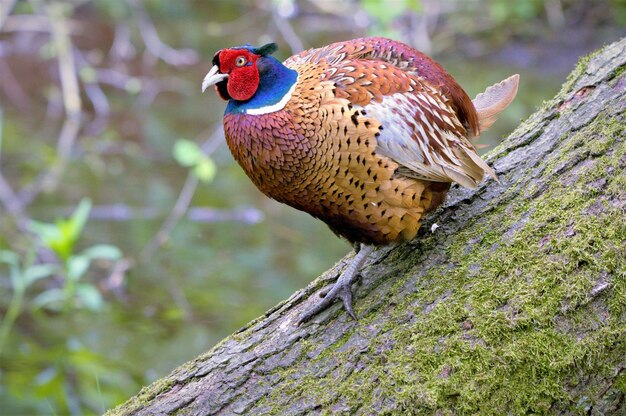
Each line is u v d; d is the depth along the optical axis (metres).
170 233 14.20
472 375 5.80
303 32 20.53
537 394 5.72
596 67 7.06
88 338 11.73
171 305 12.44
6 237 14.05
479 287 6.13
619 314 5.75
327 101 6.39
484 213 6.68
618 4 20.48
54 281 13.23
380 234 6.66
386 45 6.91
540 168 6.70
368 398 5.96
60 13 19.42
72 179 15.78
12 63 19.78
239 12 22.14
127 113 18.23
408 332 6.13
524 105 17.03
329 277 7.02
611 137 6.43
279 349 6.52
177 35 21.17
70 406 10.32
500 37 20.20
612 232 5.94
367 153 6.36
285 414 6.14
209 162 13.39
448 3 21.09
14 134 17.31
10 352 11.45
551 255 6.04
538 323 5.82
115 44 20.48
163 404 6.54
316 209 6.74
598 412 5.70
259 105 6.56
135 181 15.77
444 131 6.68
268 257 13.64
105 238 14.00
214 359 6.70
